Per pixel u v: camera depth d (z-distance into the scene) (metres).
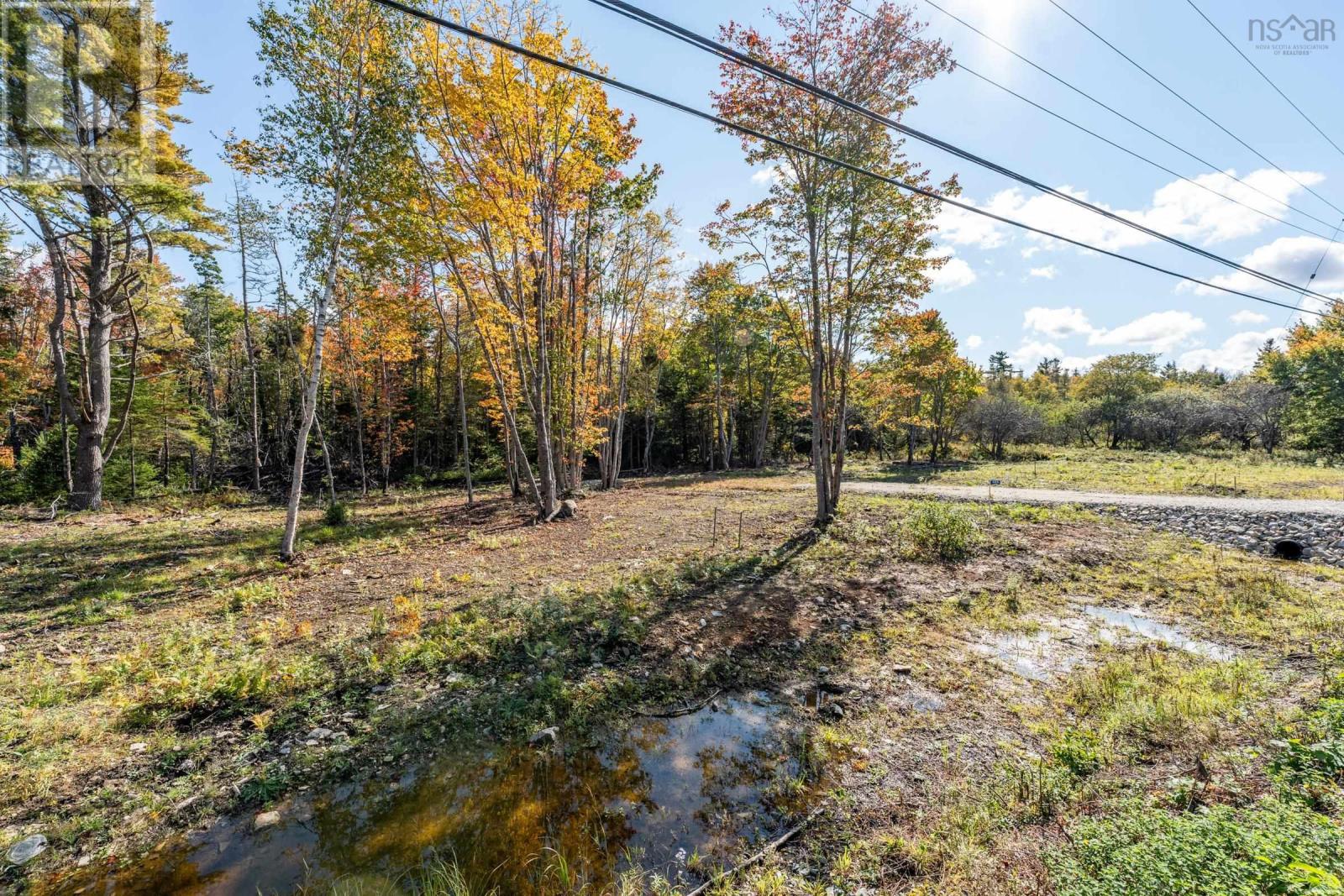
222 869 3.28
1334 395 25.34
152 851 3.40
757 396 39.06
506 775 4.17
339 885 3.17
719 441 40.22
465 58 11.02
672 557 9.86
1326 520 10.52
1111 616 7.02
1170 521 11.70
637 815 3.73
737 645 6.35
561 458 17.89
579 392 18.47
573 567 9.25
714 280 13.79
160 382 21.47
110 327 16.52
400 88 9.30
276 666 5.41
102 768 4.02
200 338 26.77
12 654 5.58
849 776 4.08
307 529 13.14
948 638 6.48
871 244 11.12
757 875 3.17
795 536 11.40
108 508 15.62
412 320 17.52
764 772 4.18
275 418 32.47
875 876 3.12
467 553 10.33
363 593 7.85
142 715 4.57
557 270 16.19
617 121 12.88
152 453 25.17
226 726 4.59
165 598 7.46
